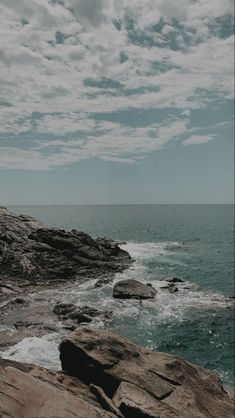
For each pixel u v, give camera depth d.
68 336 14.59
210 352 26.78
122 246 80.56
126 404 11.58
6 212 65.44
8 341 23.39
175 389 13.38
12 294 34.81
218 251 77.50
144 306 35.00
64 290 38.28
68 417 8.62
